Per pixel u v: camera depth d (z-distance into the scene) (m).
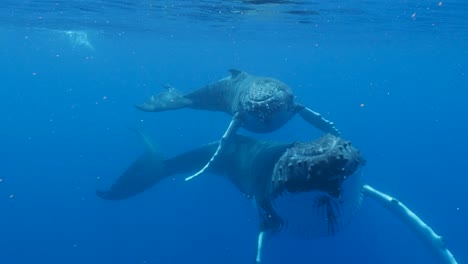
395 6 20.05
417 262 16.86
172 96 17.78
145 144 16.72
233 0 19.30
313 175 7.38
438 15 22.61
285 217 8.84
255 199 10.83
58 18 28.80
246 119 12.91
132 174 15.70
